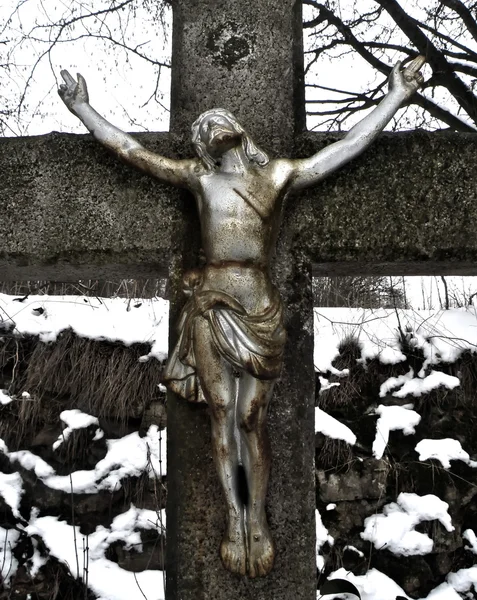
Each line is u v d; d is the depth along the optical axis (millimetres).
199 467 1306
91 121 1361
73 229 1422
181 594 1279
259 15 1479
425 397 3400
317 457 3289
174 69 1496
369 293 4719
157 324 3549
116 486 3201
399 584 3109
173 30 1525
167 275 1521
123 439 3318
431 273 1526
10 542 3125
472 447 3344
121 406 3342
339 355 3523
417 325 3570
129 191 1420
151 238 1404
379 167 1400
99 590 2982
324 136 1440
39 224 1429
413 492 3254
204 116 1287
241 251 1225
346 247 1387
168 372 1254
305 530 1297
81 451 3287
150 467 3225
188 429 1317
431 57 4125
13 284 4211
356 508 3232
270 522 1288
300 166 1303
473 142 1408
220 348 1167
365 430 3365
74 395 3385
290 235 1396
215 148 1254
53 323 3496
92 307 3629
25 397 3354
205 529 1289
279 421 1320
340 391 3432
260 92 1455
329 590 2402
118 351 3447
